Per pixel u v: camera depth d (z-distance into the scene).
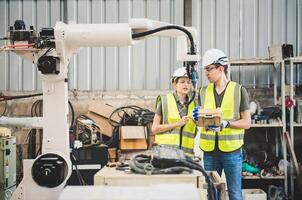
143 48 5.02
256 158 4.75
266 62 4.52
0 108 5.02
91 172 3.63
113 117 4.54
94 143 3.83
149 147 4.26
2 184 3.61
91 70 5.03
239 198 3.06
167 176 1.78
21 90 5.06
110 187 1.54
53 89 1.81
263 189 4.74
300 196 4.51
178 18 5.02
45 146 1.82
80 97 5.01
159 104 3.41
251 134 4.95
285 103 4.43
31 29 1.83
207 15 5.00
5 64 5.06
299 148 4.89
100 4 5.02
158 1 5.01
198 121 2.75
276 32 4.99
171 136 3.32
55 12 5.05
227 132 3.06
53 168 1.76
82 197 1.43
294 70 4.93
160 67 5.03
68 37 1.72
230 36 5.00
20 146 4.90
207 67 3.12
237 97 3.10
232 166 3.06
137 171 1.85
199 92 3.31
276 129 4.89
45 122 1.82
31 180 1.79
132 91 5.02
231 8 4.99
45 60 1.76
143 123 4.39
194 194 1.45
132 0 5.01
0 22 5.05
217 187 2.10
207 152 3.14
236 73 5.00
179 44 1.95
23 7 5.05
